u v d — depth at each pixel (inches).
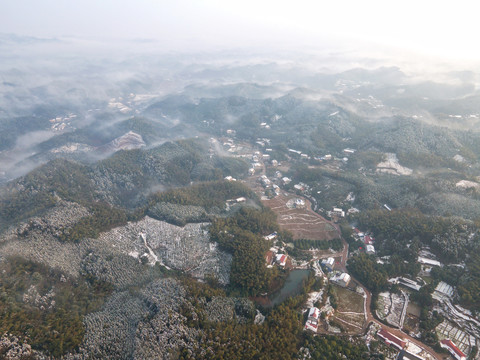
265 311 7106.3
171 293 6899.6
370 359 6058.1
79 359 5620.1
